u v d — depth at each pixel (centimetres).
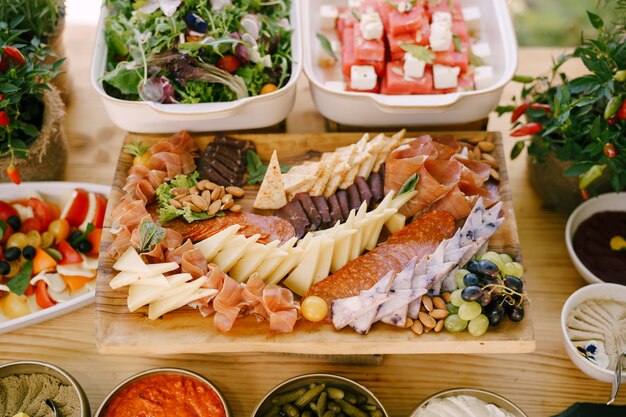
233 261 83
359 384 82
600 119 90
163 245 85
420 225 88
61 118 99
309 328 81
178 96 94
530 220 103
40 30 101
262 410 82
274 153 87
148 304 83
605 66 86
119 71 92
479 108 94
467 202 88
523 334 81
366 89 96
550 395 89
